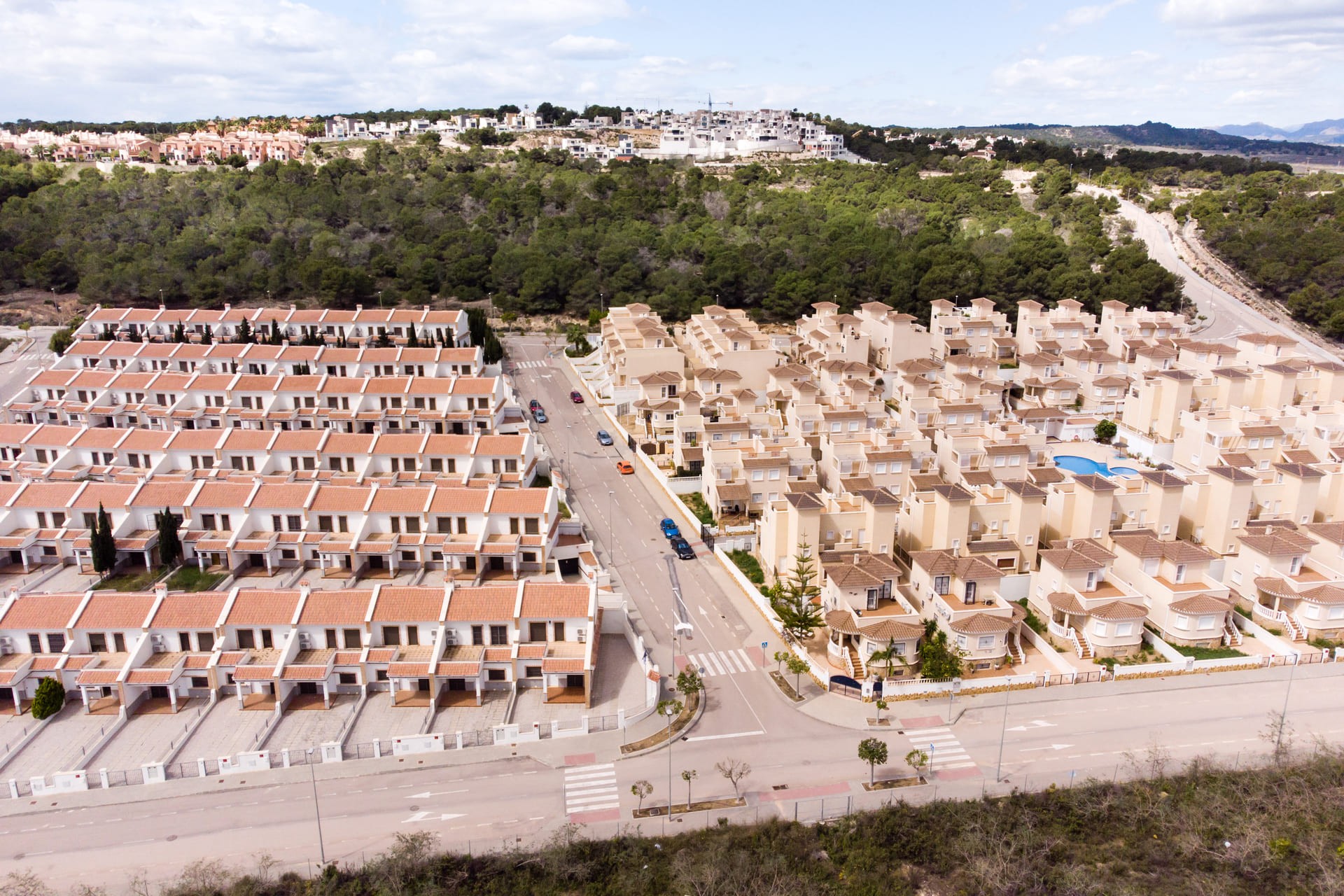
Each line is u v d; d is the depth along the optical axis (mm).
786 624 91938
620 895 63375
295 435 128750
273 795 73625
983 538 107375
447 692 88188
